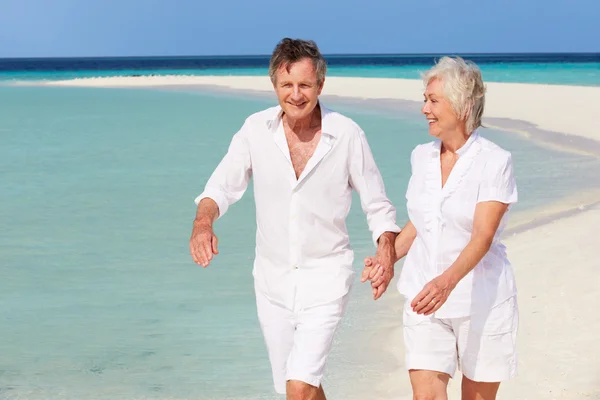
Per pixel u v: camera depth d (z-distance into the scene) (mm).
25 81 61906
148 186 13227
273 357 3756
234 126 23594
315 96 3473
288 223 3596
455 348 3402
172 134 21453
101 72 88812
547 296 6160
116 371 5363
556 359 4938
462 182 3273
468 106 3225
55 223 10430
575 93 31000
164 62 151375
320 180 3564
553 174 12930
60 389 5043
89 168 15352
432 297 3053
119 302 6961
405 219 10016
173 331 6164
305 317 3621
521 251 7637
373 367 5199
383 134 19875
